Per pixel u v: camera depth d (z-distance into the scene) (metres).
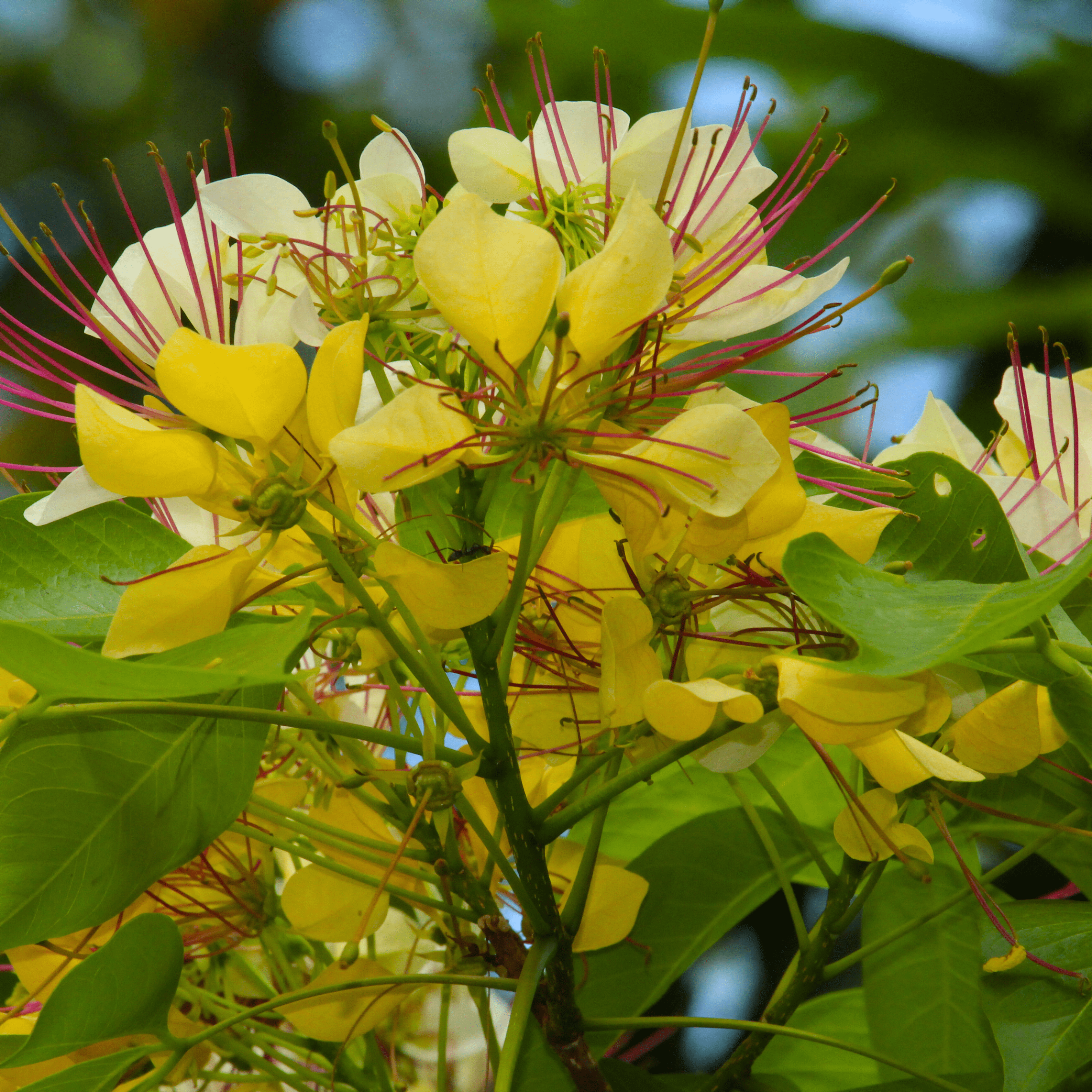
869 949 1.24
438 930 1.27
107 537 1.22
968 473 1.23
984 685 1.23
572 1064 1.21
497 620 1.20
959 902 1.27
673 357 1.22
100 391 1.20
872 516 1.20
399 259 1.20
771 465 1.17
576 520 1.22
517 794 1.19
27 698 1.19
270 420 1.17
